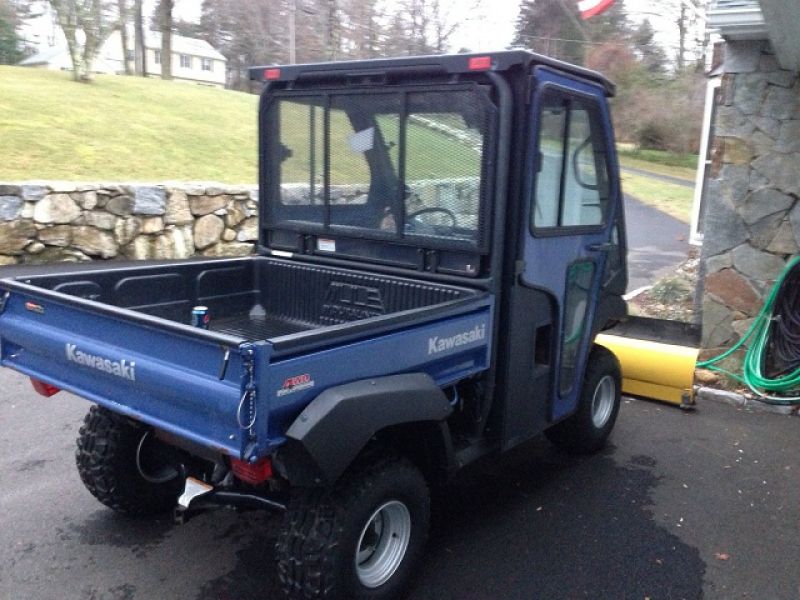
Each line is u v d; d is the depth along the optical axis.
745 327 5.98
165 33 27.69
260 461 2.66
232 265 4.38
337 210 4.09
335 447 2.56
